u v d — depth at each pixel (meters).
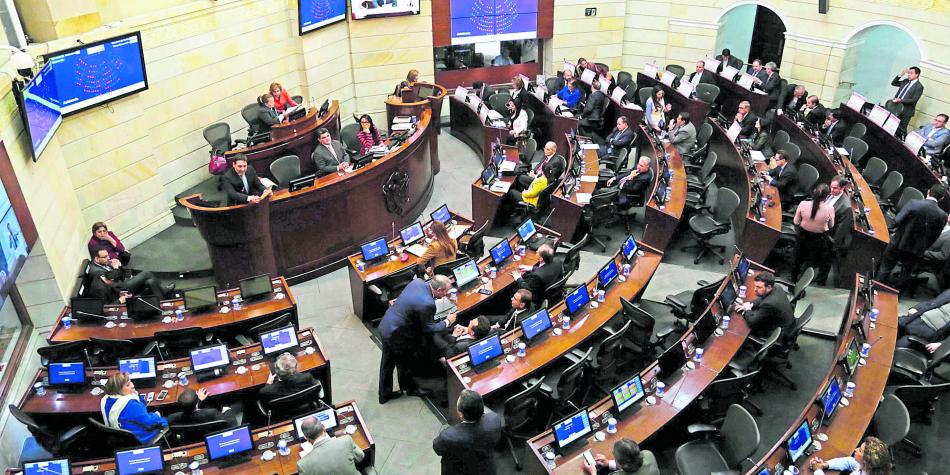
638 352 7.69
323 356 7.18
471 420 5.50
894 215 10.64
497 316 8.34
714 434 6.44
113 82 9.93
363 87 15.91
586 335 7.40
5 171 7.41
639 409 6.30
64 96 9.30
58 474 5.64
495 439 5.60
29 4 9.11
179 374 7.02
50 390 6.85
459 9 16.11
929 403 6.87
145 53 10.82
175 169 11.83
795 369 8.09
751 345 7.46
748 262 8.55
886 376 6.72
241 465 5.86
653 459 5.21
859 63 15.30
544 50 17.64
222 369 7.08
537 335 7.35
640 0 17.02
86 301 7.82
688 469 6.02
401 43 15.77
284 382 6.47
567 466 5.68
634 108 13.60
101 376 7.02
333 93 15.25
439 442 5.59
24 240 7.59
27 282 8.27
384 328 7.33
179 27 11.35
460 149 14.82
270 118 12.20
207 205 9.34
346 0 14.77
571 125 13.58
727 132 12.38
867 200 10.28
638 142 13.45
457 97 14.88
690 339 7.01
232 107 12.83
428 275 8.45
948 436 7.05
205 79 12.09
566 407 7.20
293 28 13.75
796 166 12.59
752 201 10.15
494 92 15.68
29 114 7.97
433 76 16.44
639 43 17.56
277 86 12.60
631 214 11.77
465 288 8.33
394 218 11.08
